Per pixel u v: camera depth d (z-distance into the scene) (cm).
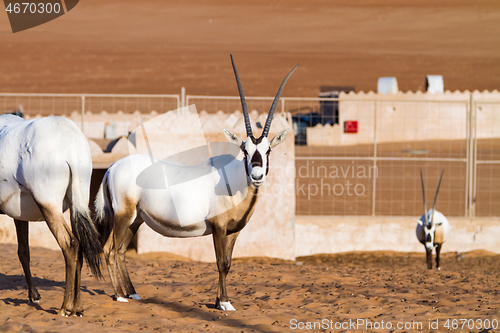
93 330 1104
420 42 18962
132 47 17625
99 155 2628
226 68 15238
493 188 4172
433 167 4844
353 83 13738
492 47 18288
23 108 7519
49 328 1104
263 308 1388
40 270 1789
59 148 1125
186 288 1584
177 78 14025
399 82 13925
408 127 6275
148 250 2478
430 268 2212
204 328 1179
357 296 1531
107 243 1392
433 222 2227
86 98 9031
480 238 2703
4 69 14438
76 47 17412
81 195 1143
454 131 6359
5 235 2462
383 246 2680
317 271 1973
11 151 1160
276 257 2516
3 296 1408
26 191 1167
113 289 1523
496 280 1812
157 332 1126
